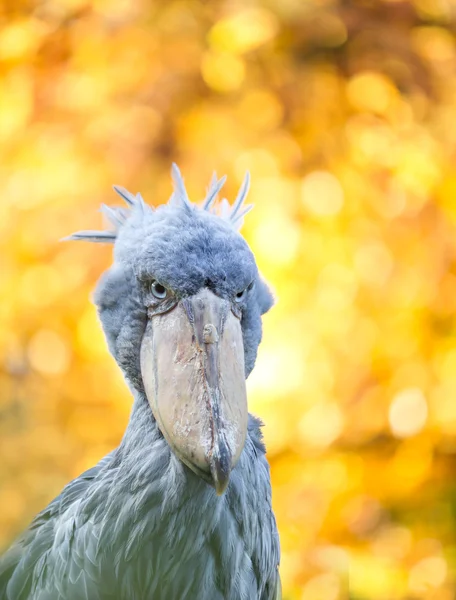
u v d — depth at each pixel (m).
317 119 12.28
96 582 5.11
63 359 12.06
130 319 5.02
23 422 12.40
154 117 11.79
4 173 11.87
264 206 11.73
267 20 12.05
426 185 12.34
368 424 12.72
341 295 12.15
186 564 5.04
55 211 11.68
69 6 12.06
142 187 11.60
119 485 5.09
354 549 13.34
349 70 12.65
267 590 5.70
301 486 13.20
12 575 5.75
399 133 12.46
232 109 12.06
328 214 12.13
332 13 12.40
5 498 12.25
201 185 11.59
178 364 4.71
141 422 5.11
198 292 4.79
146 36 12.02
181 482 4.89
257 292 5.22
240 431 4.60
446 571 13.54
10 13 12.38
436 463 13.78
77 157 11.72
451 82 12.89
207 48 12.09
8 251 11.83
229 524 5.12
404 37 12.80
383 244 12.25
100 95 11.89
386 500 13.62
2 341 11.97
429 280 12.39
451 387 12.94
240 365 4.76
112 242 5.65
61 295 11.80
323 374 12.24
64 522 5.40
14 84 12.05
